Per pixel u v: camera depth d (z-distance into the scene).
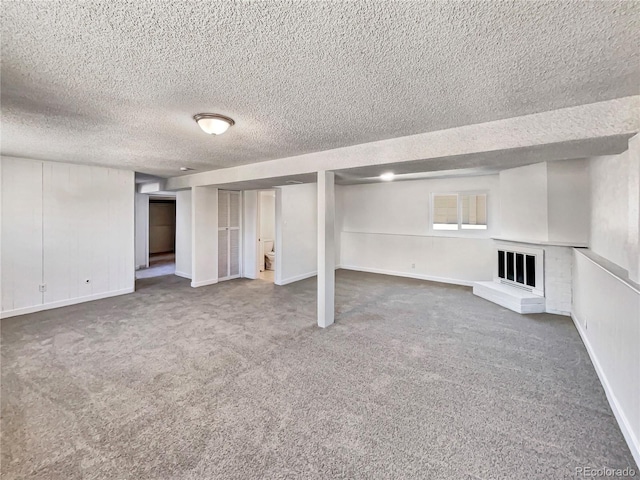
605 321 2.44
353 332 3.55
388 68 1.62
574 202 4.03
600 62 1.54
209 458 1.70
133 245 5.40
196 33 1.32
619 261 2.54
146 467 1.64
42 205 4.35
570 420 2.02
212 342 3.26
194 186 5.77
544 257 4.21
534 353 2.99
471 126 2.58
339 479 1.57
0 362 2.80
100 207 4.95
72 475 1.58
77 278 4.73
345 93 1.94
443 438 1.86
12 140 3.13
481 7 1.13
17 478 1.56
